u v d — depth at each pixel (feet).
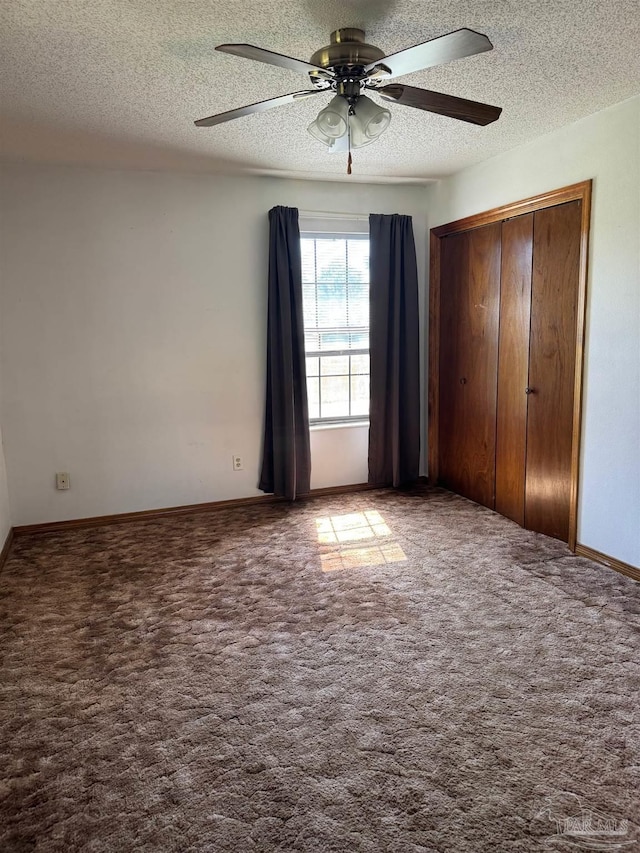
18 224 11.56
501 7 6.05
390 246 13.99
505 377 12.39
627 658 7.41
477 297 13.07
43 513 12.46
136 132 9.68
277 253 12.99
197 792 5.46
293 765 5.76
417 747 5.97
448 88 8.32
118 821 5.15
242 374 13.57
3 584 9.95
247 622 8.55
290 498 13.87
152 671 7.38
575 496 10.58
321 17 6.17
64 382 12.24
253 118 9.11
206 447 13.50
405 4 5.93
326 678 7.16
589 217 9.77
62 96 8.13
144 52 6.84
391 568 10.29
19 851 4.87
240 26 6.29
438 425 15.07
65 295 12.02
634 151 8.91
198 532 12.30
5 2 5.67
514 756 5.82
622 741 5.99
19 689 7.06
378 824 5.06
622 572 9.81
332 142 6.88
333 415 14.87
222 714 6.55
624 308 9.34
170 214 12.54
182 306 12.88
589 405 10.16
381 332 14.17
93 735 6.25
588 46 7.00
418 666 7.36
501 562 10.42
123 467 12.89
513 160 11.44
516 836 4.91
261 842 4.91
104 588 9.75
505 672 7.19
